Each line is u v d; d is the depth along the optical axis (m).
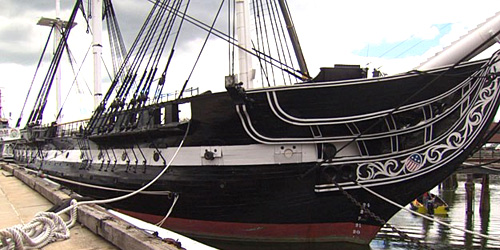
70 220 6.61
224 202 10.36
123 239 5.00
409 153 9.22
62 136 19.22
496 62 8.53
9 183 13.58
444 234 13.86
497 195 31.22
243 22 11.91
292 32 15.92
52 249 5.24
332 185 9.36
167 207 11.52
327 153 9.41
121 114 14.10
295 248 9.96
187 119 10.84
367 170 9.35
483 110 8.71
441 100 9.06
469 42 8.80
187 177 10.82
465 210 23.41
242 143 9.97
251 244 10.30
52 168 20.38
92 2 20.61
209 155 10.29
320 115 9.21
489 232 16.47
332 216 9.62
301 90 9.11
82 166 16.44
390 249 10.99
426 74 8.78
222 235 10.63
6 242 4.91
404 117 9.30
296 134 9.52
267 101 9.30
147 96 13.01
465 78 8.80
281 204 9.80
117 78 16.94
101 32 20.73
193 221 11.02
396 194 9.37
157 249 4.20
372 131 9.30
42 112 25.56
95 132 15.75
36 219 5.58
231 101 9.73
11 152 35.94
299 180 9.57
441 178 9.16
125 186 13.04
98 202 7.54
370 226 9.59
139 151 12.61
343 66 9.37
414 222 16.97
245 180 9.98
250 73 11.78
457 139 8.95
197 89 11.16
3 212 8.08
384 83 8.91
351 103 9.08
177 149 11.05
